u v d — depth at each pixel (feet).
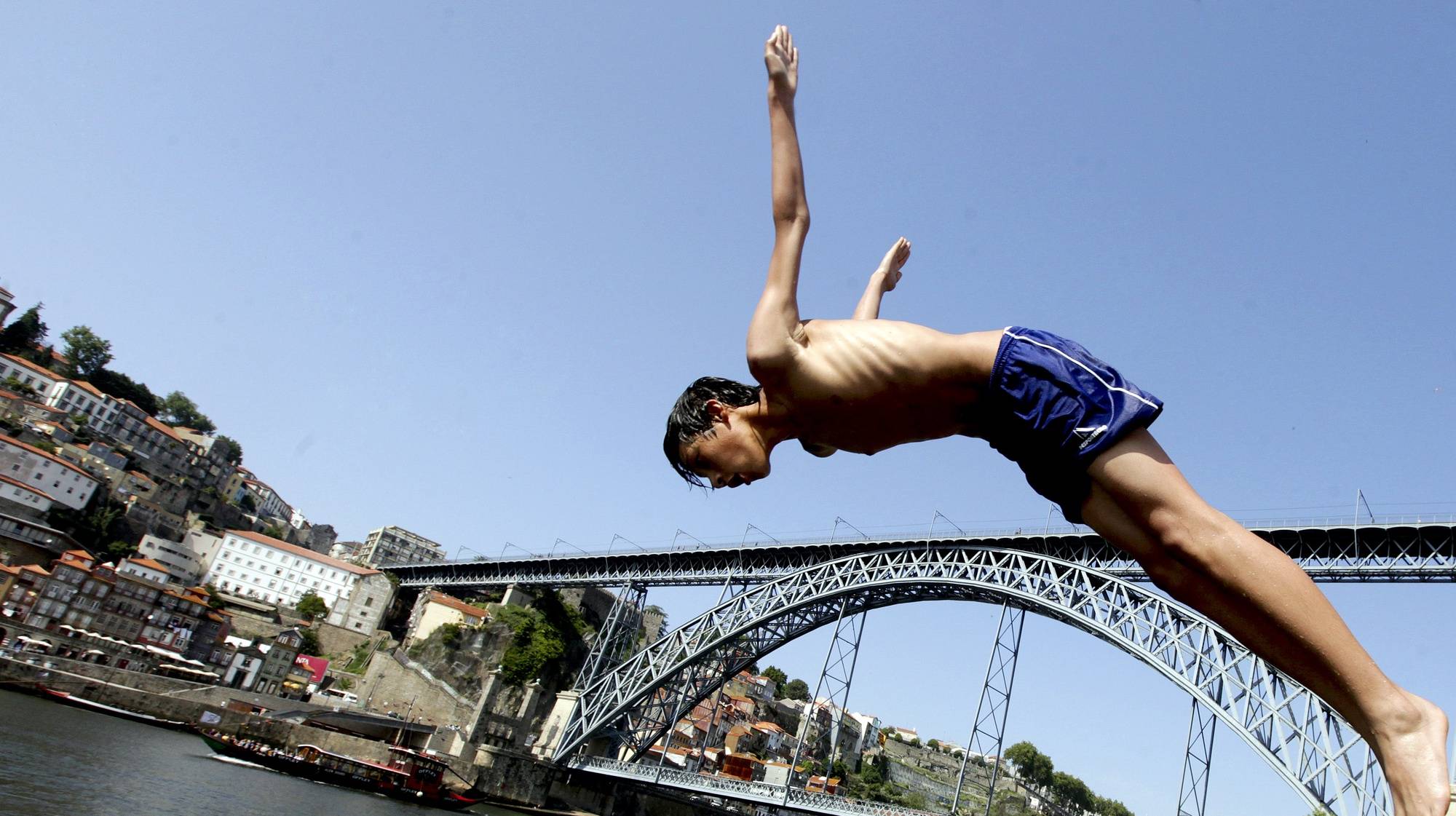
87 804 114.42
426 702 287.48
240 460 494.18
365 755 241.35
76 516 337.31
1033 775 485.97
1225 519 6.34
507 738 251.19
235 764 202.18
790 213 7.80
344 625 358.43
